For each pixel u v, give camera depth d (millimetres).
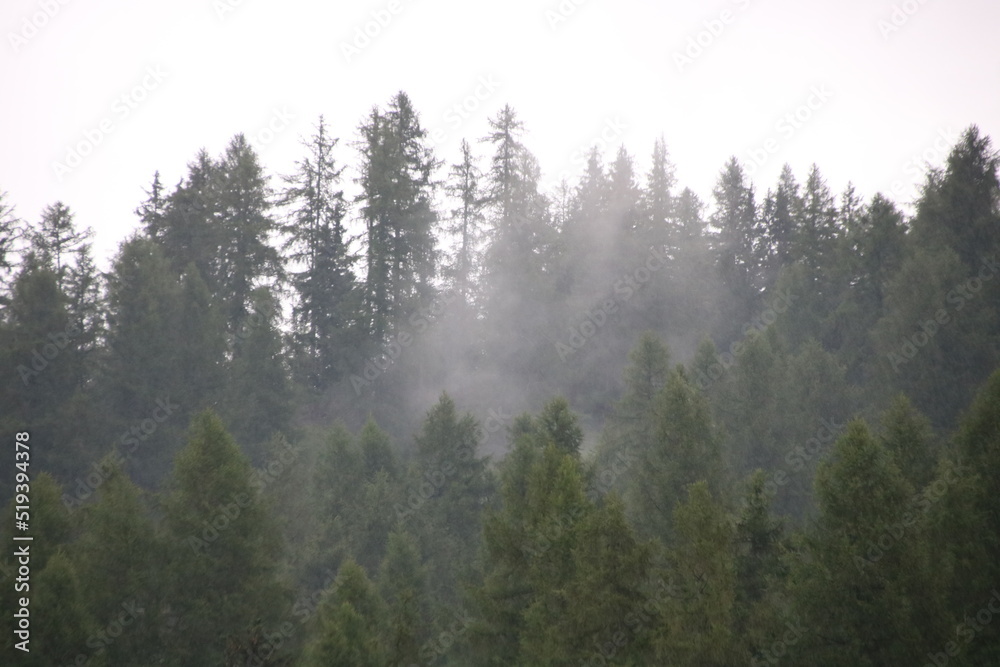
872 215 44156
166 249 44438
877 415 31109
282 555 23328
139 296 37000
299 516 28703
